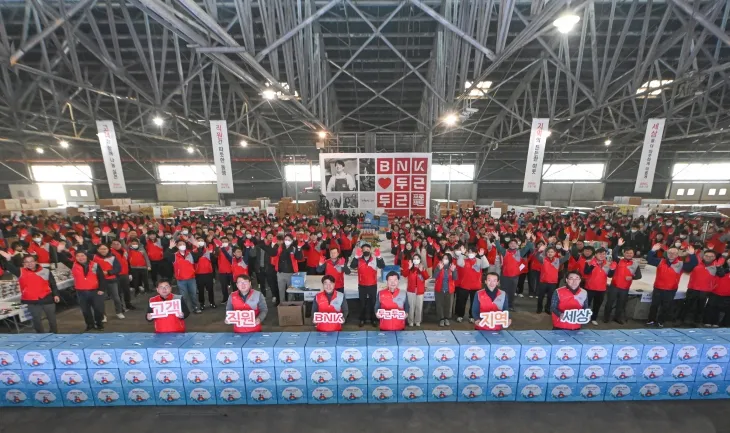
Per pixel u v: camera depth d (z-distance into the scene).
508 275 7.68
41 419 3.98
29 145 24.91
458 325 6.99
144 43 12.24
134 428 3.86
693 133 20.80
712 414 3.98
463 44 10.36
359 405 4.23
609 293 6.95
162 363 4.13
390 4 10.48
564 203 29.45
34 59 12.88
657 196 29.22
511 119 20.98
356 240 11.69
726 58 12.98
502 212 22.83
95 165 28.77
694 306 7.00
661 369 4.13
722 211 19.95
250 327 4.74
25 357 4.06
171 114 15.94
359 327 6.79
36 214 19.72
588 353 4.12
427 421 3.95
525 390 4.21
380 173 17.83
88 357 4.09
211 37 7.09
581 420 3.92
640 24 10.96
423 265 7.79
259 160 28.34
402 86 16.86
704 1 8.66
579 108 19.95
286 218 15.72
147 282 9.08
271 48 7.29
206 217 19.70
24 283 5.84
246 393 4.21
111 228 13.12
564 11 5.81
